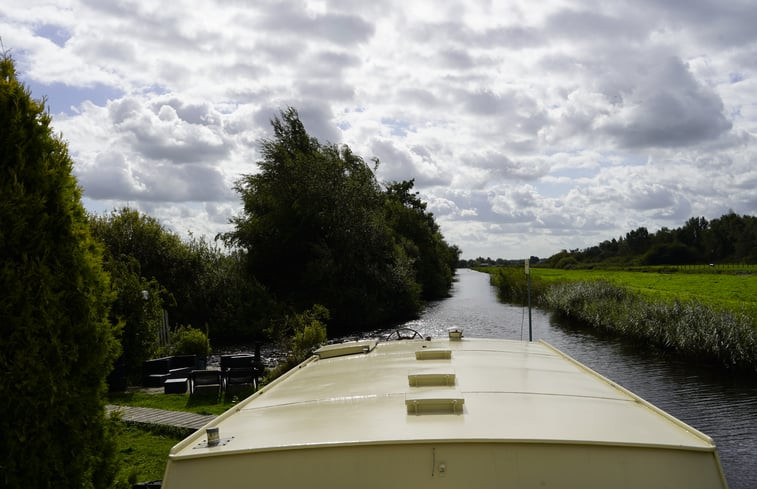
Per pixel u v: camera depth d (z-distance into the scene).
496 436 3.04
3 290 3.96
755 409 12.61
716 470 2.96
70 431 4.32
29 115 4.36
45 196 4.30
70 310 4.44
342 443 3.05
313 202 32.06
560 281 43.44
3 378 3.90
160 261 28.33
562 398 3.96
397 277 33.97
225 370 13.16
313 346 13.90
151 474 7.28
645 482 2.95
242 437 3.38
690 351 18.02
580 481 2.96
